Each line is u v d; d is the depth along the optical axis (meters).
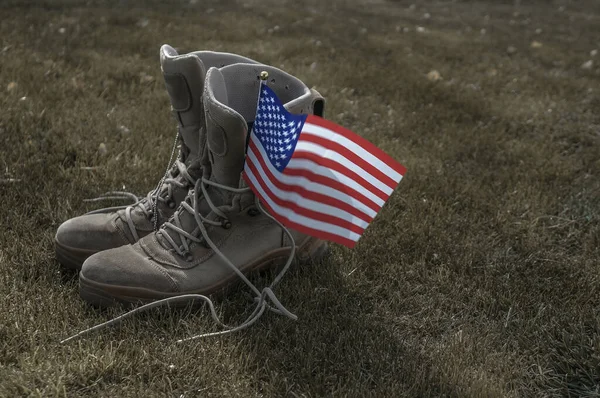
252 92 1.86
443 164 3.14
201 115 1.75
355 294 1.91
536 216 2.59
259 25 6.48
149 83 3.95
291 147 1.54
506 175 2.99
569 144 3.68
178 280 1.72
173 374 1.49
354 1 10.90
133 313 1.65
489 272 2.10
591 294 1.98
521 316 1.85
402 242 2.26
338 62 5.16
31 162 2.54
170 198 1.87
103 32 5.20
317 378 1.50
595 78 5.57
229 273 1.78
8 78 3.56
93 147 2.80
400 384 1.50
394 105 4.11
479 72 5.46
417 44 6.51
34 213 2.20
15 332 1.56
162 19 6.09
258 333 1.63
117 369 1.48
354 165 1.59
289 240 1.90
